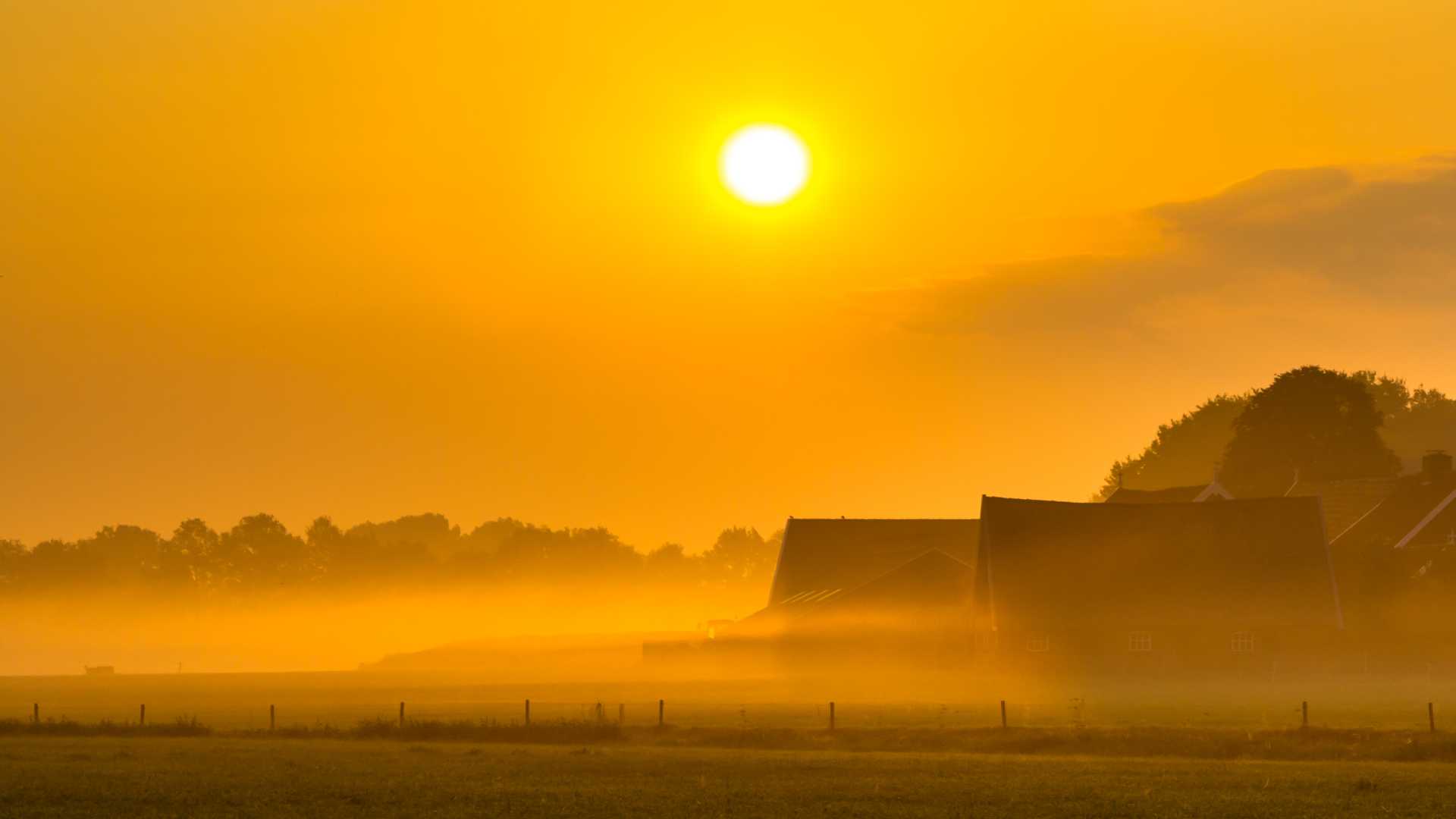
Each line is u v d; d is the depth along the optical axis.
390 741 118.12
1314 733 110.12
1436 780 89.69
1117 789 86.38
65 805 82.38
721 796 84.12
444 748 111.12
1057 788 86.62
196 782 90.50
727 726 125.94
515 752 107.50
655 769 96.38
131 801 83.69
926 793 84.88
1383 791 85.50
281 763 100.62
